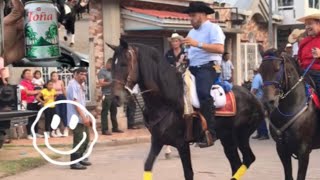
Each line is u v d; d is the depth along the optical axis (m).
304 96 7.32
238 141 8.50
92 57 17.92
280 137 7.42
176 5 21.53
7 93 9.99
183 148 7.37
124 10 18.95
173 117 7.23
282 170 10.62
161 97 7.17
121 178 10.12
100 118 18.00
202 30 7.70
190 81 7.50
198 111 7.54
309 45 7.56
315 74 7.54
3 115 9.91
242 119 8.34
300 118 7.23
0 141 11.90
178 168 11.00
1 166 11.05
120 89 6.88
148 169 7.21
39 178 10.16
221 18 24.91
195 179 9.85
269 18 27.12
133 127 18.48
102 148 14.62
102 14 18.31
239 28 25.08
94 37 18.00
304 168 7.34
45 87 15.70
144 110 7.37
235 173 8.42
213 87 7.93
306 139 7.30
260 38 29.17
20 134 15.46
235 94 8.33
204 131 7.55
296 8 31.88
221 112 8.02
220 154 12.93
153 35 20.16
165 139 7.27
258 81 14.66
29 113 10.42
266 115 8.44
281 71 7.10
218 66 7.80
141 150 14.13
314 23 7.46
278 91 7.09
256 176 10.05
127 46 6.99
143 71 7.07
